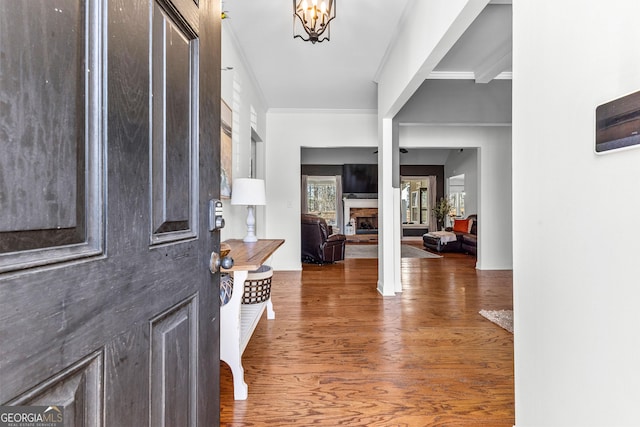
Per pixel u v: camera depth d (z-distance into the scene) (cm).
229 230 319
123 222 61
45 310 46
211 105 101
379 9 265
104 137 57
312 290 404
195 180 91
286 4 260
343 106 521
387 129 381
